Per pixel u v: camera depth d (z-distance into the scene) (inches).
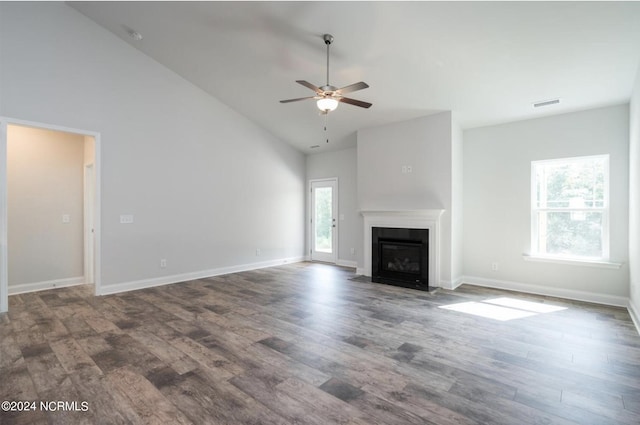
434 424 71.1
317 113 222.4
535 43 128.3
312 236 301.4
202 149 221.6
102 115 175.2
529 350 109.0
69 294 177.2
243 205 248.8
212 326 129.3
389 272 213.6
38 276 189.0
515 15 116.7
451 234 192.4
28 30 151.6
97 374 91.3
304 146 286.2
